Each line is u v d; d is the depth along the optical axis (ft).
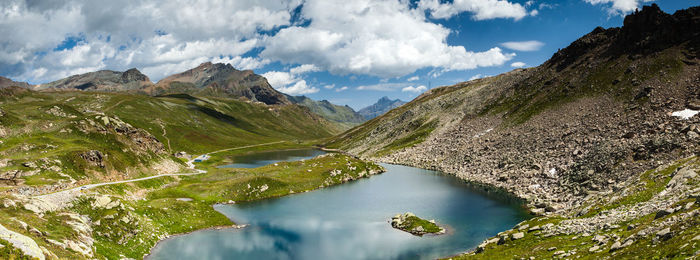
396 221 254.47
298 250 208.54
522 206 279.69
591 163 292.40
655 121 322.34
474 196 322.96
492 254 157.48
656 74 422.41
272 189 372.79
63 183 270.46
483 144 495.82
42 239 139.23
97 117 426.51
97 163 329.31
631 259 93.91
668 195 153.58
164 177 387.34
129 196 293.84
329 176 431.43
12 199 170.30
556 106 493.77
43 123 382.42
